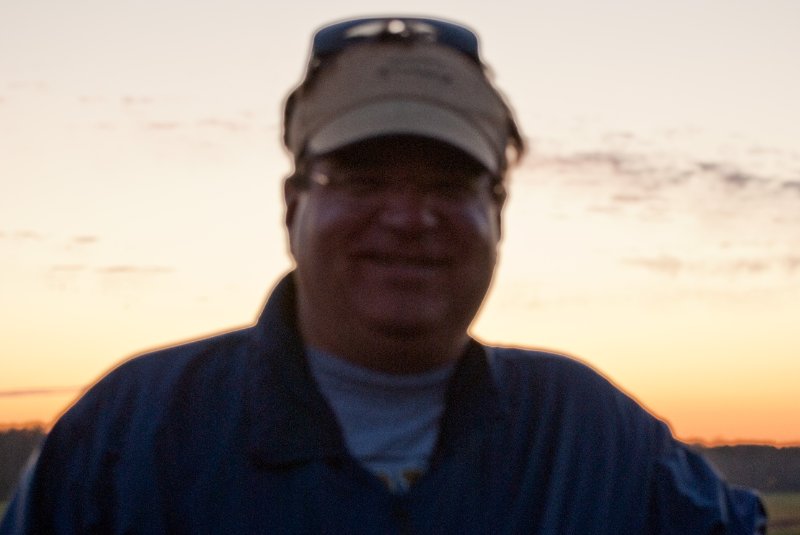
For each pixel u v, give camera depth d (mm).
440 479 2080
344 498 2018
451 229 2010
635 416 2357
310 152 2082
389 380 2113
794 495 49500
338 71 2096
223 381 2170
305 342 2168
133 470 2059
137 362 2256
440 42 2152
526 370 2340
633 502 2217
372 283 2002
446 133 1989
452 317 2045
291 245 2258
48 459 2146
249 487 2035
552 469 2201
